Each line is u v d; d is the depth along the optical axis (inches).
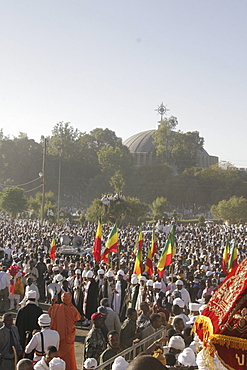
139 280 537.3
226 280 138.6
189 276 685.9
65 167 4975.4
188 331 320.2
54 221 2637.8
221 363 129.3
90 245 1278.3
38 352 307.1
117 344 317.7
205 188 4456.2
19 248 1109.1
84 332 580.1
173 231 621.6
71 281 666.2
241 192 4325.8
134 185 4584.2
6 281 658.8
